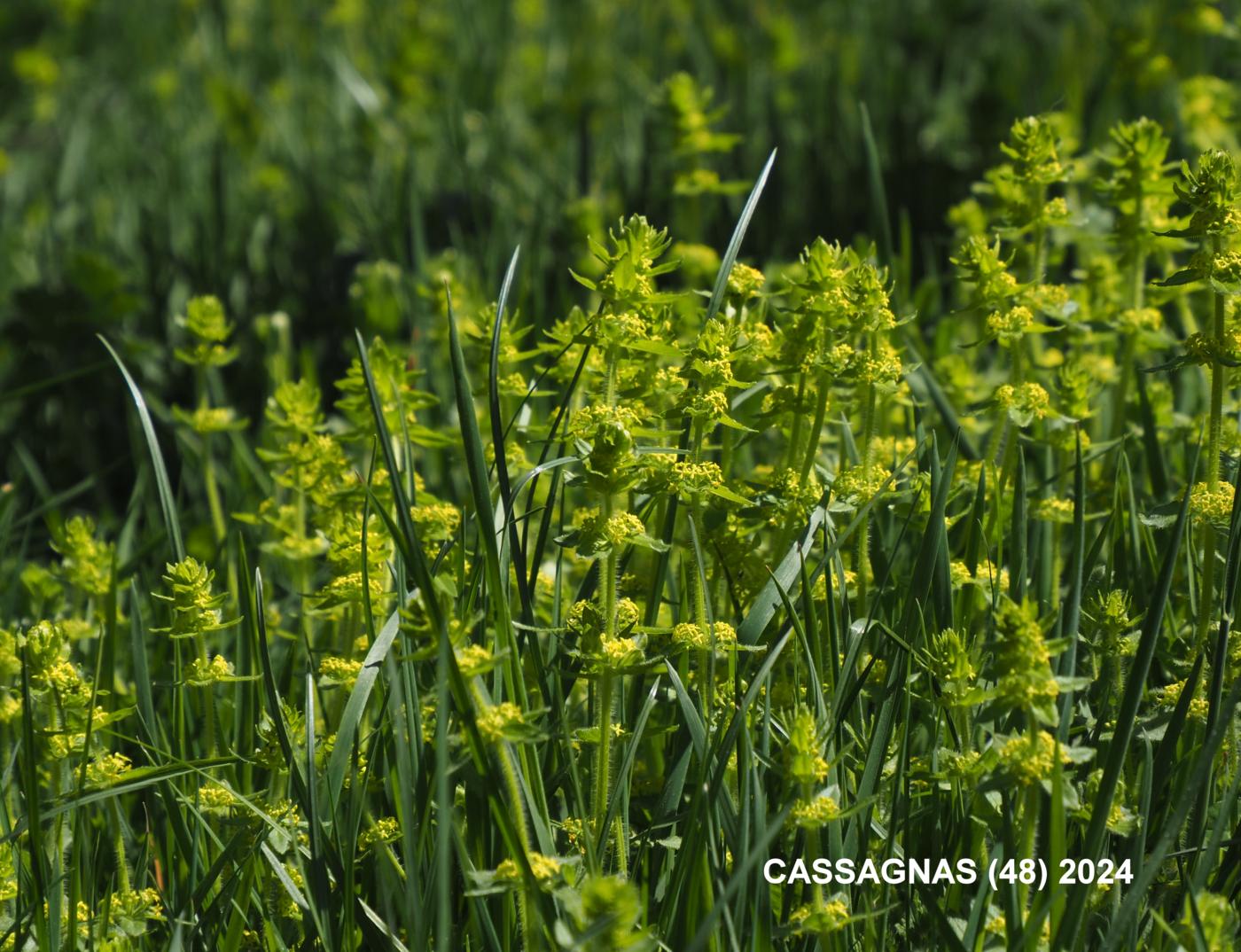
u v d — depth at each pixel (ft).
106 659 11.37
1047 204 11.83
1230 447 10.77
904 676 9.29
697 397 9.47
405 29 29.60
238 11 35.53
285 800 9.68
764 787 9.62
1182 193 9.45
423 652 7.79
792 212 23.38
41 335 19.99
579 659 9.59
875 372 9.91
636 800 9.84
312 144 27.32
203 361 13.71
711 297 10.27
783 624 10.32
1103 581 10.55
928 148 24.75
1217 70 24.64
